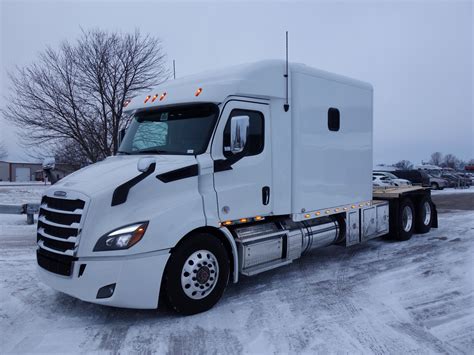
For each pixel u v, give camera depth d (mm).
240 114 5418
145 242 4371
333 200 6949
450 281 6258
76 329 4473
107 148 18672
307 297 5527
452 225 11945
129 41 19531
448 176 39156
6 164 80375
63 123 18641
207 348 4047
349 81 7312
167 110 5660
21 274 6488
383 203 8695
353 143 7434
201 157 4988
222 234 5258
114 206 4340
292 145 6109
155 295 4473
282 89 5918
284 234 6027
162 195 4637
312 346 4094
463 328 4539
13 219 12578
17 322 4660
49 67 18688
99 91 18812
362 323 4652
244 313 4941
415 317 4840
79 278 4242
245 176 5434
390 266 7152
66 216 4449
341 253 8211
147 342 4168
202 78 5750
